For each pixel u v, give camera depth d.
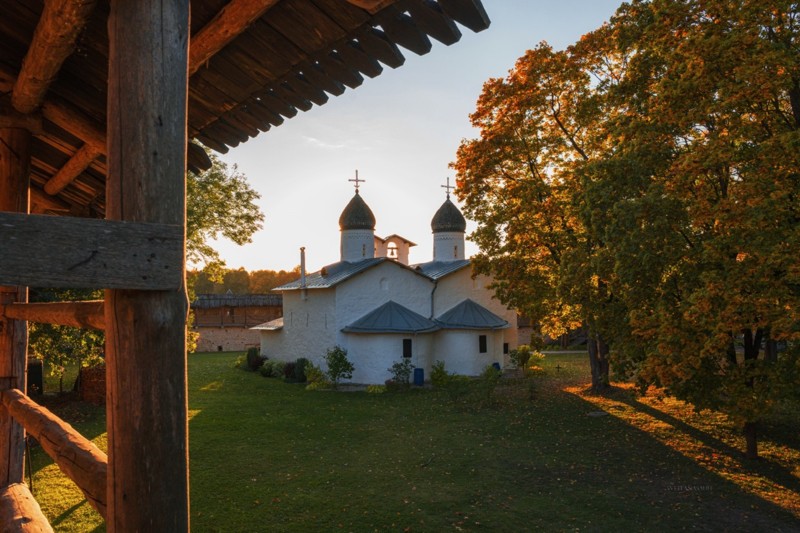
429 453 15.46
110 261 2.14
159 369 2.31
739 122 11.62
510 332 35.25
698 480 12.93
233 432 17.95
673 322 12.43
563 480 13.04
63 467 3.40
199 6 3.39
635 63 15.72
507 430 18.20
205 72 4.21
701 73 11.98
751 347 13.77
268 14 3.44
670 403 21.42
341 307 30.20
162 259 2.27
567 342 50.41
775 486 12.47
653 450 15.45
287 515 10.71
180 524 2.35
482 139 23.86
